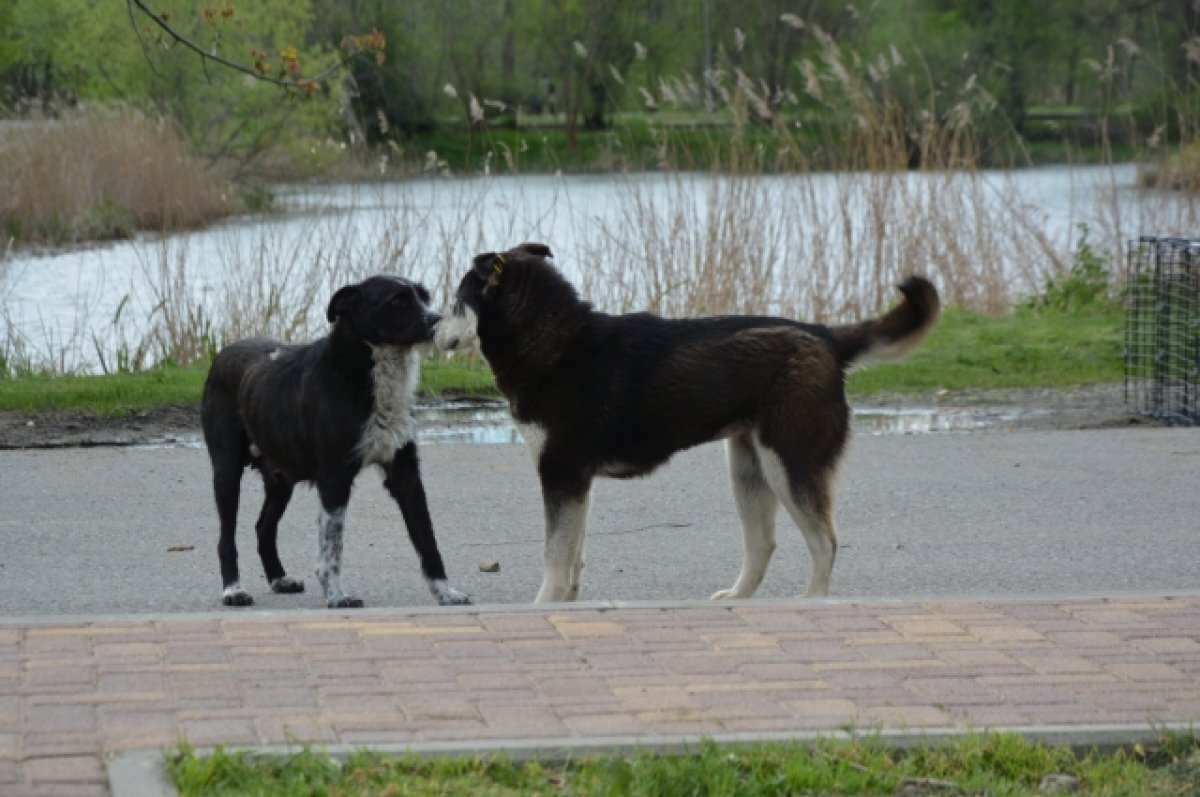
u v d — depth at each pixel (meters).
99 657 7.30
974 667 7.28
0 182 32.94
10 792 5.61
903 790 5.91
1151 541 11.19
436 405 17.16
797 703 6.73
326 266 20.30
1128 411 16.34
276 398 9.47
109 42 46.41
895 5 57.03
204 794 5.60
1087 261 22.08
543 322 9.52
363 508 12.45
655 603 8.46
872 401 17.12
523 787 5.80
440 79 55.44
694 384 9.45
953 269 21.91
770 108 24.05
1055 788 5.97
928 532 11.52
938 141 23.55
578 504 9.52
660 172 25.06
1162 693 6.90
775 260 21.11
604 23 58.72
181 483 13.18
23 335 20.19
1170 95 31.34
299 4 46.88
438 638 7.70
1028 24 56.91
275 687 6.86
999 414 16.36
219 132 45.47
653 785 5.75
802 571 10.55
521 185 26.42
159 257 25.89
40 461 14.00
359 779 5.80
